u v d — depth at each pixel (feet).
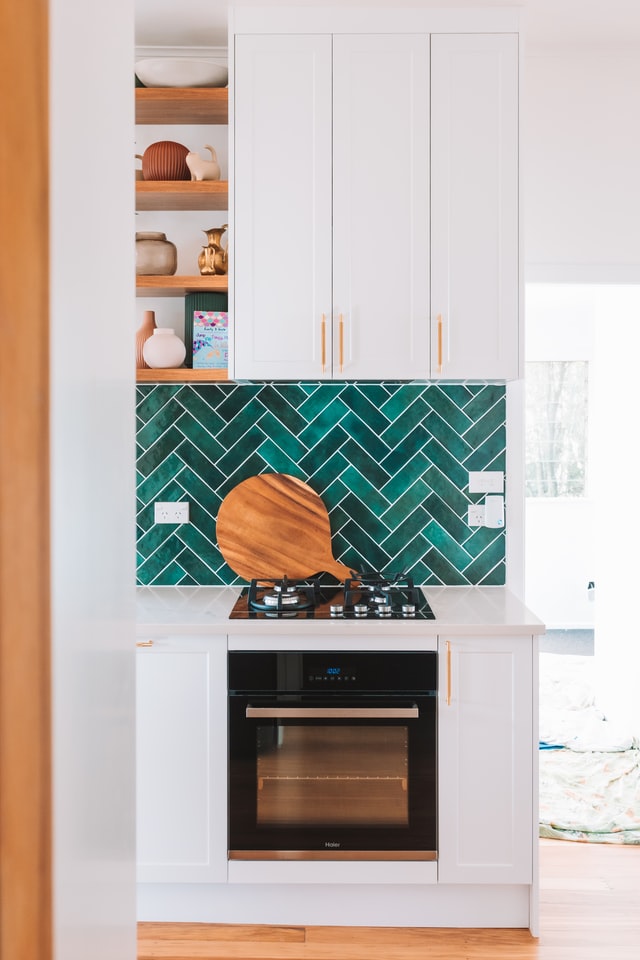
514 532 9.93
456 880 8.16
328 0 8.67
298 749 8.14
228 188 8.82
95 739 2.28
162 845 8.21
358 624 8.05
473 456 9.96
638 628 12.74
